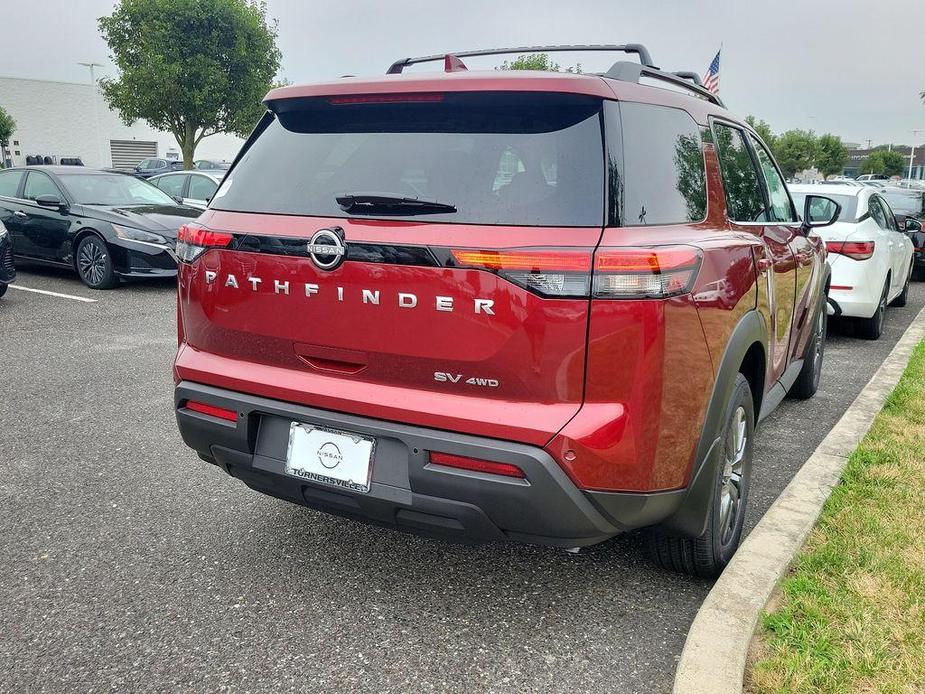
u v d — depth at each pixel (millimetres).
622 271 2143
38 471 3945
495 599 2828
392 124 2570
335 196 2529
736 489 3041
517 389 2246
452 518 2383
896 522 3174
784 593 2635
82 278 9859
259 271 2604
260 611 2727
